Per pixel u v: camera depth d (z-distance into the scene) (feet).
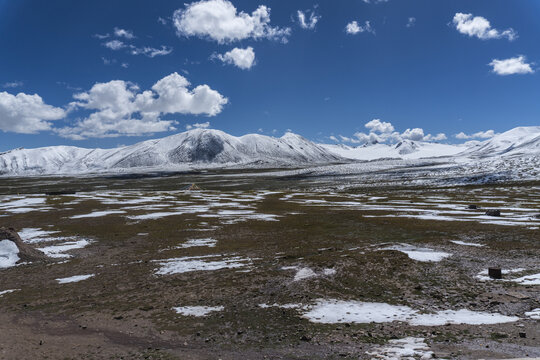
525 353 41.06
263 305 67.92
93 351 48.55
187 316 63.57
